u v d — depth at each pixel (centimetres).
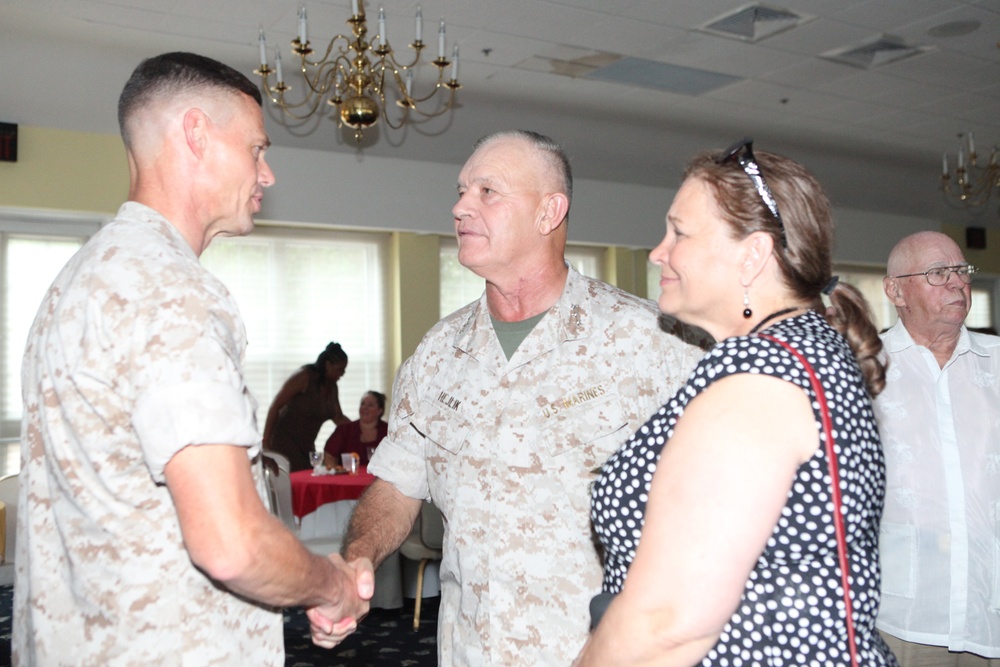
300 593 127
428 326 835
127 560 116
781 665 105
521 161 168
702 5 538
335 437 555
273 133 720
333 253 823
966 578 216
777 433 100
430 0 521
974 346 224
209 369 113
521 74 666
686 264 117
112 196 663
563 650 155
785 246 113
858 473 105
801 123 814
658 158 878
